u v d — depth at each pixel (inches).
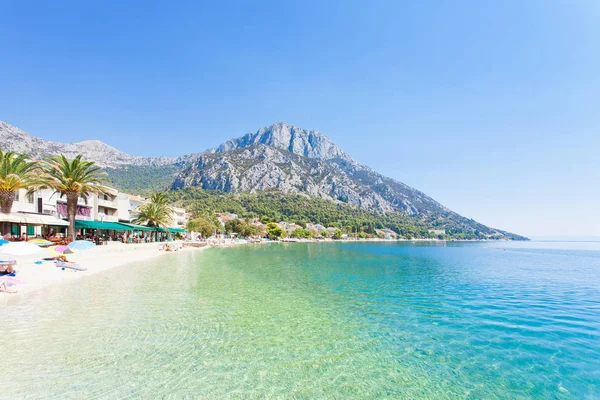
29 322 471.8
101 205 2422.5
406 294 789.2
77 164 1515.7
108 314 525.3
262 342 423.8
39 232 1748.3
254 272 1171.3
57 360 346.3
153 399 277.1
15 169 1307.8
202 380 315.3
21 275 835.4
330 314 576.1
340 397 294.2
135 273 1015.0
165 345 400.2
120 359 354.9
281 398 288.2
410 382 329.1
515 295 799.1
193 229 4138.8
